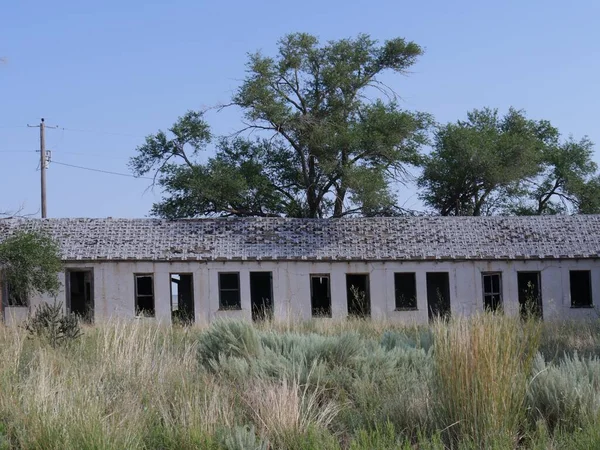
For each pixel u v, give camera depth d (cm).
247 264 3638
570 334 2170
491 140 5281
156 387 1296
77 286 3856
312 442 1068
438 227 3894
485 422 1059
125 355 1455
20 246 3241
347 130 4841
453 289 3675
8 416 1163
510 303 3444
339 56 5072
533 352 1141
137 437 1087
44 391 1182
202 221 3894
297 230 3847
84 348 1650
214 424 1126
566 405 1131
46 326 1811
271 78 4866
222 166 4828
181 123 4903
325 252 3678
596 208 5666
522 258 3684
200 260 3606
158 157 5000
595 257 3700
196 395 1226
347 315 3375
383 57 5119
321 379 1366
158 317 3550
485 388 1066
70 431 1070
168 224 3856
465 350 1088
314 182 4947
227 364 1448
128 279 3584
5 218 3866
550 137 6009
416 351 1557
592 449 996
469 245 3753
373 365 1465
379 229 3872
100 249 3622
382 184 4650
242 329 1614
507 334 1112
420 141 4981
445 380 1112
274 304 3619
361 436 1074
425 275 3675
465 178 5306
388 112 4969
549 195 5797
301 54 4988
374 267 3669
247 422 1181
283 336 1725
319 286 3997
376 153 4912
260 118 4822
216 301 3606
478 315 1188
